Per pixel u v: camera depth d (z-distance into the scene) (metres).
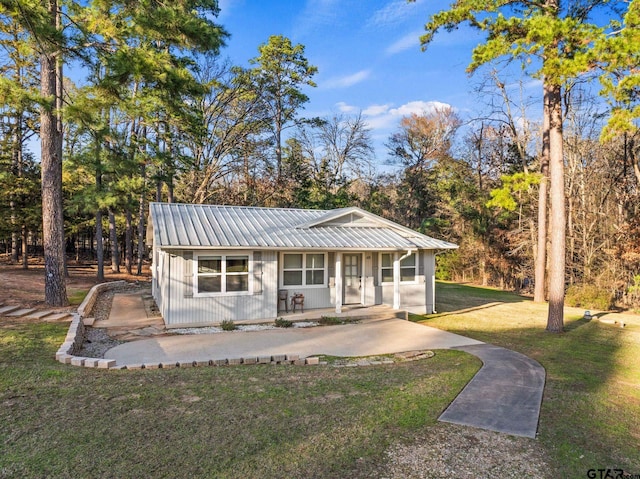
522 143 28.03
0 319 11.27
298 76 34.00
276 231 14.66
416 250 15.48
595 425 5.59
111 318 13.20
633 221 20.27
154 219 13.73
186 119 21.97
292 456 4.36
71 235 30.98
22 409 5.30
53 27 10.83
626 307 20.64
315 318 13.78
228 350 9.68
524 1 12.25
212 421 5.16
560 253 13.07
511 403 6.26
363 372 7.88
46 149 13.51
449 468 4.27
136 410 5.42
